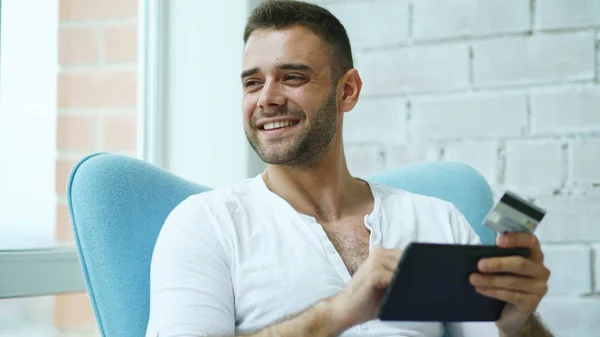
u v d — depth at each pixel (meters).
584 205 1.88
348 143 2.06
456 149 1.97
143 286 1.30
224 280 1.28
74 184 1.30
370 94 2.04
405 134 2.02
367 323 1.30
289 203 1.41
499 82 1.95
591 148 1.88
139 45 2.03
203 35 2.05
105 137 1.94
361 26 2.06
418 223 1.44
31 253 1.59
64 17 1.86
